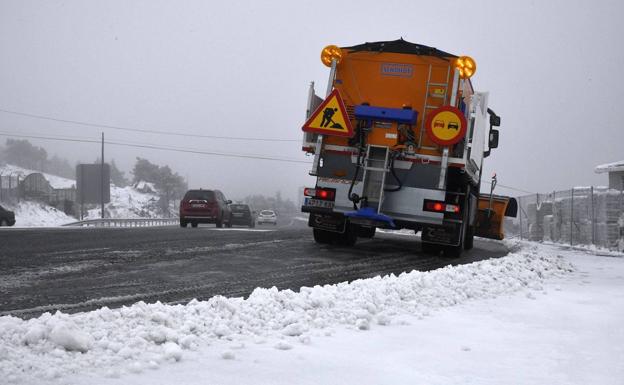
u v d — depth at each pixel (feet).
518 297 29.55
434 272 30.78
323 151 46.47
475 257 49.83
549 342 20.02
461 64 43.98
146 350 15.46
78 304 23.12
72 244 48.88
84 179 194.29
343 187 45.98
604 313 25.67
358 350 17.49
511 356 17.98
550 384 15.29
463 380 15.26
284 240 56.34
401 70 45.85
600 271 44.37
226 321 18.52
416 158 45.03
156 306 18.76
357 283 26.30
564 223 82.84
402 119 44.45
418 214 44.88
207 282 29.89
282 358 16.05
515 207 68.39
